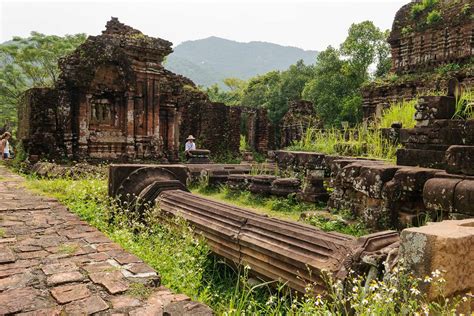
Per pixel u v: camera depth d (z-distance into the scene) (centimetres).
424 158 584
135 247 482
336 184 711
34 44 2809
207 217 537
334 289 331
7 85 2850
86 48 1491
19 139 1631
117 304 317
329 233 401
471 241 272
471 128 521
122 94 1617
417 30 1730
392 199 548
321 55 3925
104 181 955
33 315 294
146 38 1677
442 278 243
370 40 3772
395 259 293
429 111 602
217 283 479
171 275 408
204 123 2417
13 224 573
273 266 409
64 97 1449
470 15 1517
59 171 1133
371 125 1242
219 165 1283
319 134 1345
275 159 1266
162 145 1762
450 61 1582
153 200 676
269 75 4938
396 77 1706
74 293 335
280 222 457
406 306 257
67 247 464
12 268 392
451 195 446
